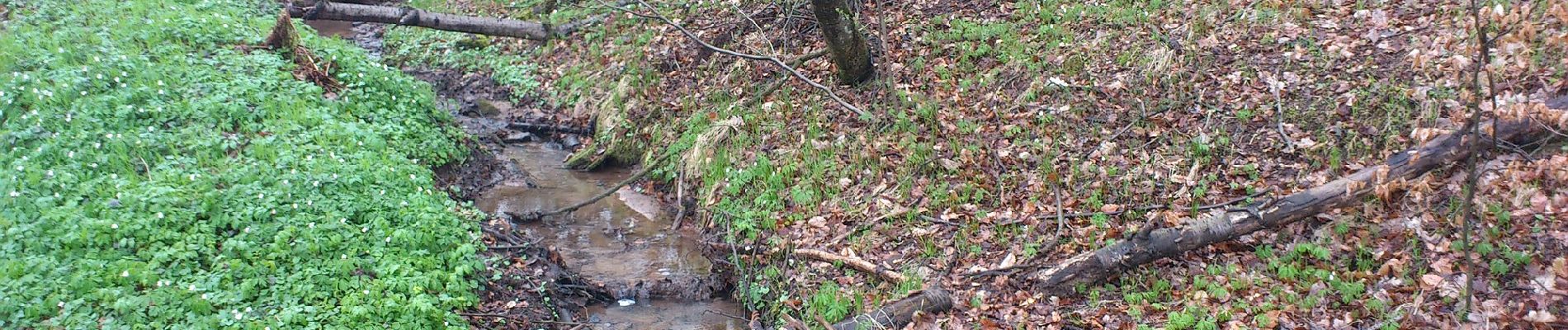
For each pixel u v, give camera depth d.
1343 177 7.52
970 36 11.39
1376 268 6.85
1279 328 6.36
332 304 6.94
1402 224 7.09
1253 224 7.20
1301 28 9.93
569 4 14.98
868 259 8.25
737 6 13.51
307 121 9.87
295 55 11.56
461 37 15.05
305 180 8.38
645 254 9.21
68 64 10.12
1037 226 8.11
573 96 12.92
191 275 6.97
